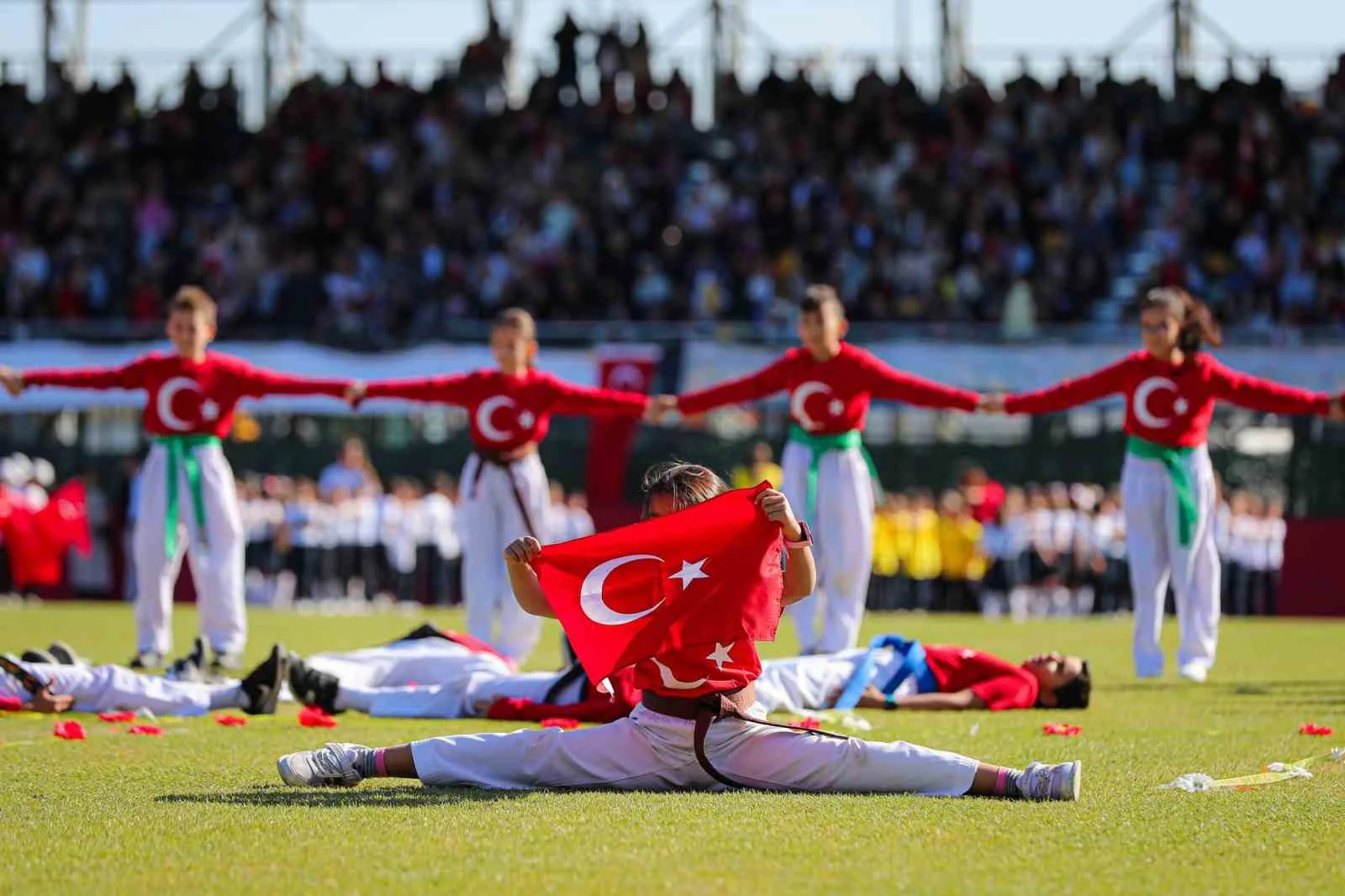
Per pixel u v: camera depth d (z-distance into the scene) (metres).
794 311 68.12
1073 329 59.41
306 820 14.01
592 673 14.97
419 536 58.78
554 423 60.09
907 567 58.22
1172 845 13.30
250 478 61.38
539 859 12.50
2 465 59.59
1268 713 23.61
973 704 23.36
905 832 13.54
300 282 72.38
